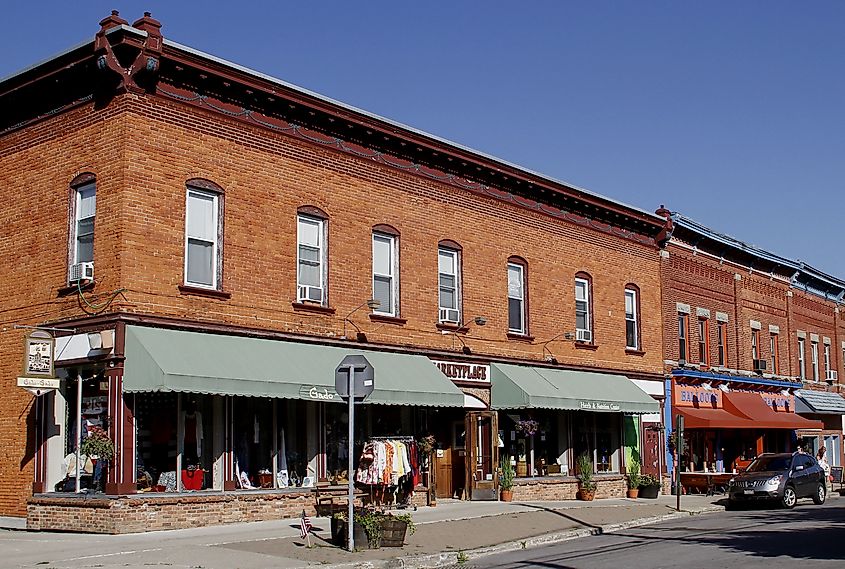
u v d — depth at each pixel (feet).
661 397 119.24
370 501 73.00
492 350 94.73
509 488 93.86
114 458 64.44
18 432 72.23
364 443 82.33
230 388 66.13
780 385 146.82
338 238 80.79
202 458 70.49
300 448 77.61
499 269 97.04
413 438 81.15
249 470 73.51
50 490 69.26
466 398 91.40
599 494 107.14
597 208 110.42
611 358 110.93
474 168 94.43
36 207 73.05
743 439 139.64
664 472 118.62
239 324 72.23
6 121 76.64
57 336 69.21
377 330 83.05
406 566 55.98
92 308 67.15
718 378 130.31
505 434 98.32
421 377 82.64
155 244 67.77
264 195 75.31
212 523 68.80
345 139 82.38
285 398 73.46
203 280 71.05
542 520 78.43
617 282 113.80
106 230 67.10
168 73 69.51
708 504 101.65
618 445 113.19
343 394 60.13
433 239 89.86
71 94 71.56
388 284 85.56
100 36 66.95
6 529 67.51
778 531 72.95
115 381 64.69
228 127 73.36
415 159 88.89
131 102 67.51
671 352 121.80
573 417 106.93
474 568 55.31
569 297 106.01
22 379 65.62
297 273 77.30
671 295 123.54
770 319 149.79
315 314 78.02
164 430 68.13
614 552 61.57
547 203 104.42
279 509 73.36
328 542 60.54
